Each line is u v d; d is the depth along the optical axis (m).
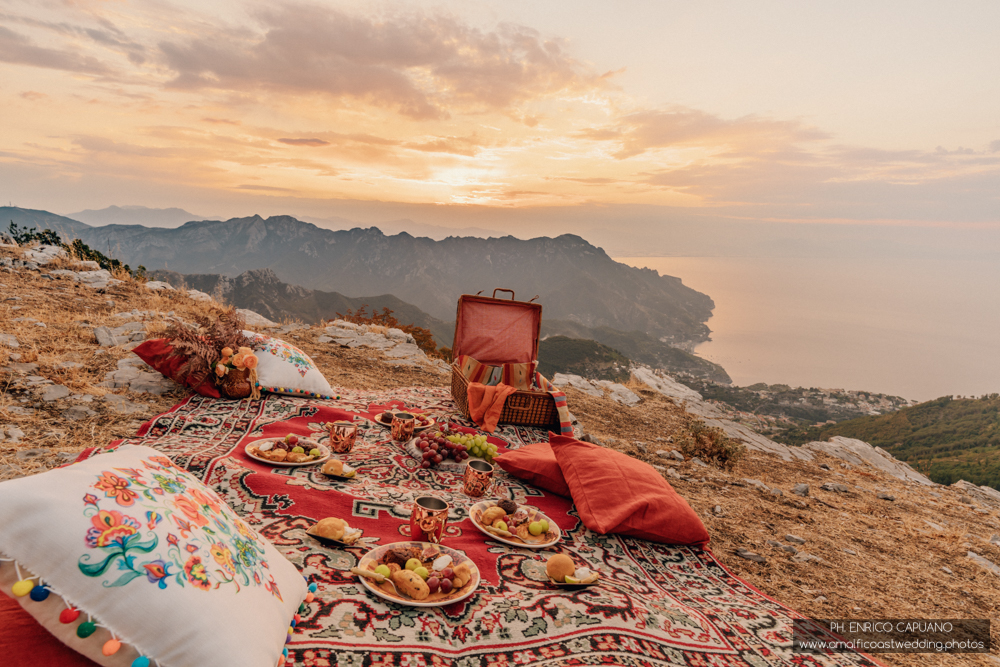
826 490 8.38
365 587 2.52
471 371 7.94
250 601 1.77
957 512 8.22
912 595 4.64
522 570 3.10
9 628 1.62
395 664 2.04
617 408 11.56
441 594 2.58
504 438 6.30
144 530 1.60
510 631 2.44
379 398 7.19
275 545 2.76
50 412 4.66
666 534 4.06
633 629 2.63
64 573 1.43
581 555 3.60
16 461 3.72
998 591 5.03
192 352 5.55
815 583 4.57
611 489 4.18
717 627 2.98
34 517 1.44
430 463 4.74
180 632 1.48
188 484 2.02
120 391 5.39
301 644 1.99
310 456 4.27
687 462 8.28
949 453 55.75
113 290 9.39
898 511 7.66
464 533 3.55
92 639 1.44
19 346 5.79
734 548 5.05
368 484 4.09
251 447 4.20
